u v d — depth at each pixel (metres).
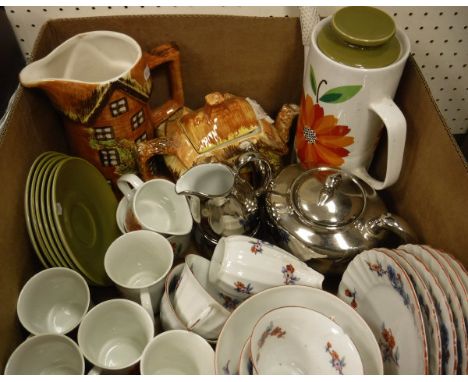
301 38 0.69
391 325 0.53
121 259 0.66
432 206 0.57
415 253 0.52
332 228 0.58
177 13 0.70
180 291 0.57
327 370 0.52
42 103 0.65
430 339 0.46
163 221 0.71
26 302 0.58
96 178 0.69
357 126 0.61
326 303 0.54
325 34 0.59
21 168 0.58
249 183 0.69
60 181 0.60
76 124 0.63
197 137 0.68
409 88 0.63
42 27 0.64
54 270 0.59
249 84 0.77
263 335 0.51
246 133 0.69
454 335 0.42
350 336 0.53
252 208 0.63
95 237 0.68
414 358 0.48
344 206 0.59
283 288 0.54
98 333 0.59
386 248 0.58
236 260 0.56
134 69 0.61
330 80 0.57
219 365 0.50
